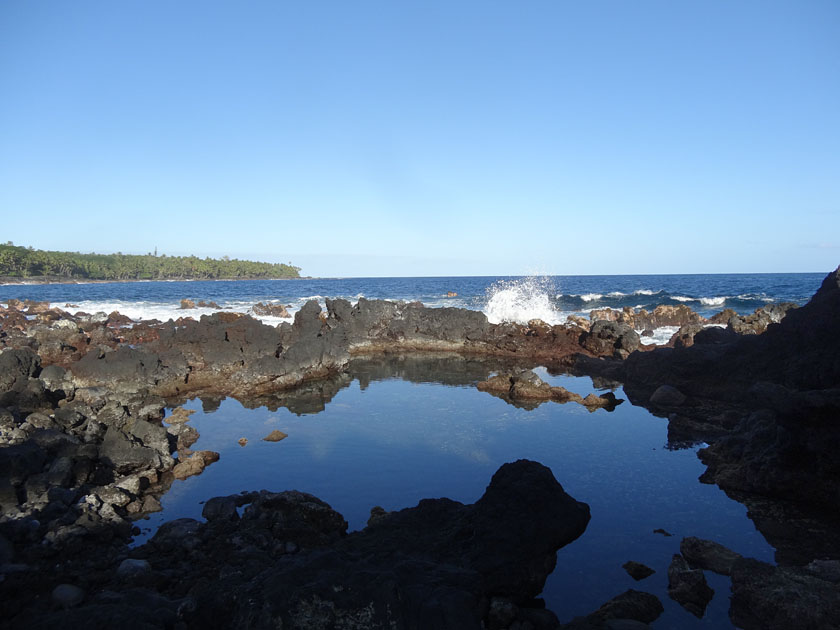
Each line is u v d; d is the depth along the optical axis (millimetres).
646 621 7203
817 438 10750
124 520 10305
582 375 24781
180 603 6609
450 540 8477
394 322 33531
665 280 125188
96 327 34469
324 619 5676
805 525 10039
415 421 16891
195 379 22844
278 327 29547
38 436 12789
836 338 14773
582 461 13336
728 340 24344
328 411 18281
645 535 9688
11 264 148125
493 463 13164
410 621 5895
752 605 7422
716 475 12281
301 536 9273
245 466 13242
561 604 7734
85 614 5973
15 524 9266
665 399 18969
